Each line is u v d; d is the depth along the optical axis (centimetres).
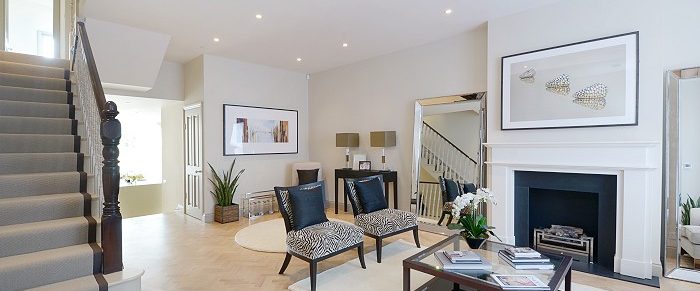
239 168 605
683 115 314
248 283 310
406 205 547
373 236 365
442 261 243
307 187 356
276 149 659
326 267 349
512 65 402
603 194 348
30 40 617
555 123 372
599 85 346
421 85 527
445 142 491
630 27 333
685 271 311
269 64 632
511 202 404
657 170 321
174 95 602
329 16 408
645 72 325
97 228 251
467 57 473
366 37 488
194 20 414
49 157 291
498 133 417
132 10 383
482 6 385
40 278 211
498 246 285
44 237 230
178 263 361
